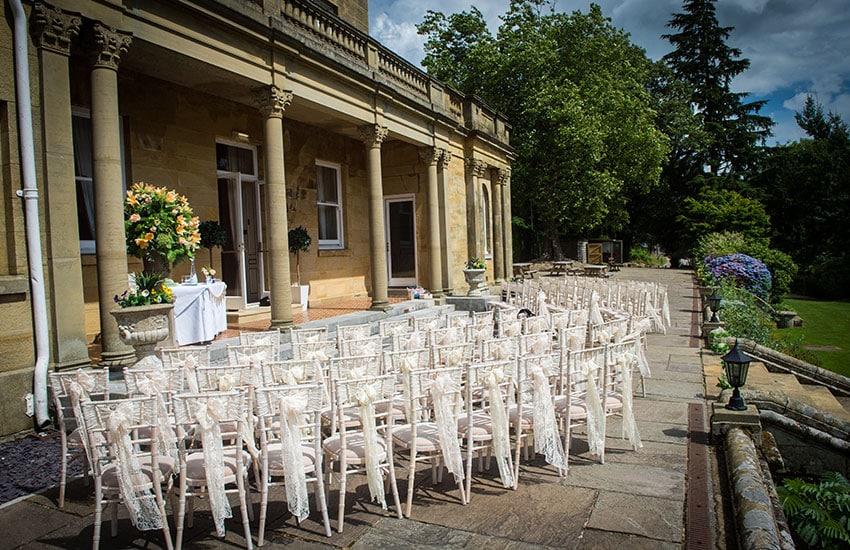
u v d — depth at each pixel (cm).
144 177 903
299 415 389
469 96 1688
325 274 1378
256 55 886
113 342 652
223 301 873
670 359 1012
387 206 1652
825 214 4062
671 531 393
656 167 3145
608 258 3644
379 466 421
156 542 392
